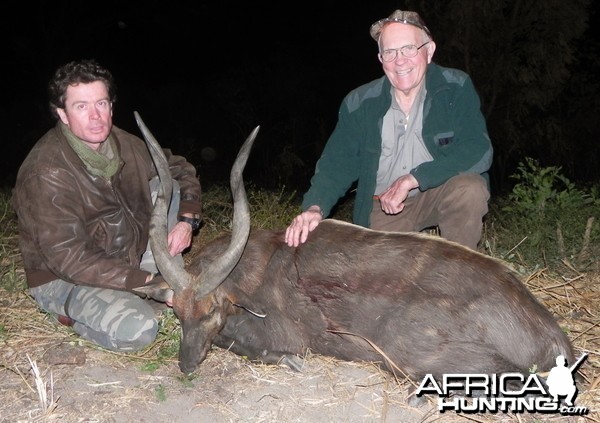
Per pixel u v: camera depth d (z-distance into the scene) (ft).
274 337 6.06
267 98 24.47
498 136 18.56
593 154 21.67
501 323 5.27
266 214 9.87
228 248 5.67
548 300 6.90
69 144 6.10
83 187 6.18
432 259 5.62
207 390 5.60
